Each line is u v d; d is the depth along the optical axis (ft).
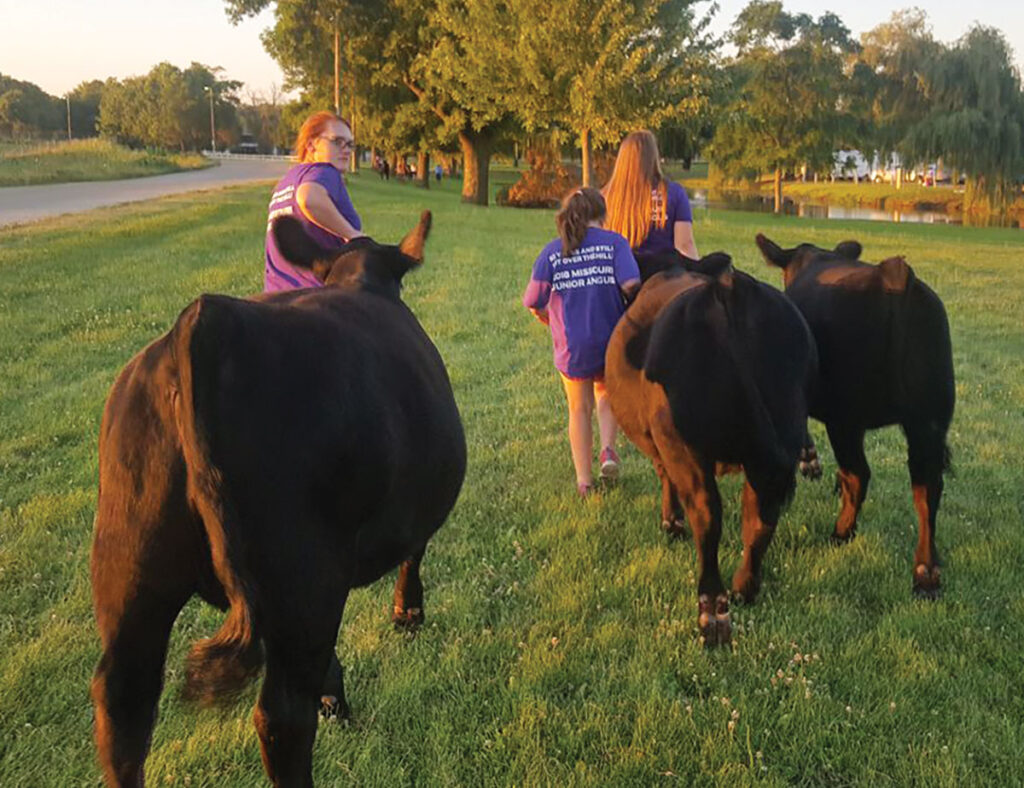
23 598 14.60
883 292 14.56
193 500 6.99
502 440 24.34
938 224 135.95
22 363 29.94
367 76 167.02
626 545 17.33
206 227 69.51
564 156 218.79
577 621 14.47
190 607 14.70
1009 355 35.45
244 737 11.18
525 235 78.18
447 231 78.69
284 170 189.26
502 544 17.38
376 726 11.67
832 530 18.16
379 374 8.31
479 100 129.59
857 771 10.94
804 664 13.16
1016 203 179.63
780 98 197.36
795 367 12.94
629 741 11.47
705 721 11.82
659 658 13.35
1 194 101.71
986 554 16.80
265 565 7.15
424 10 150.30
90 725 11.41
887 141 197.36
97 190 111.04
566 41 114.32
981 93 173.88
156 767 10.52
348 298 9.30
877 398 15.21
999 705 12.28
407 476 8.54
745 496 14.46
